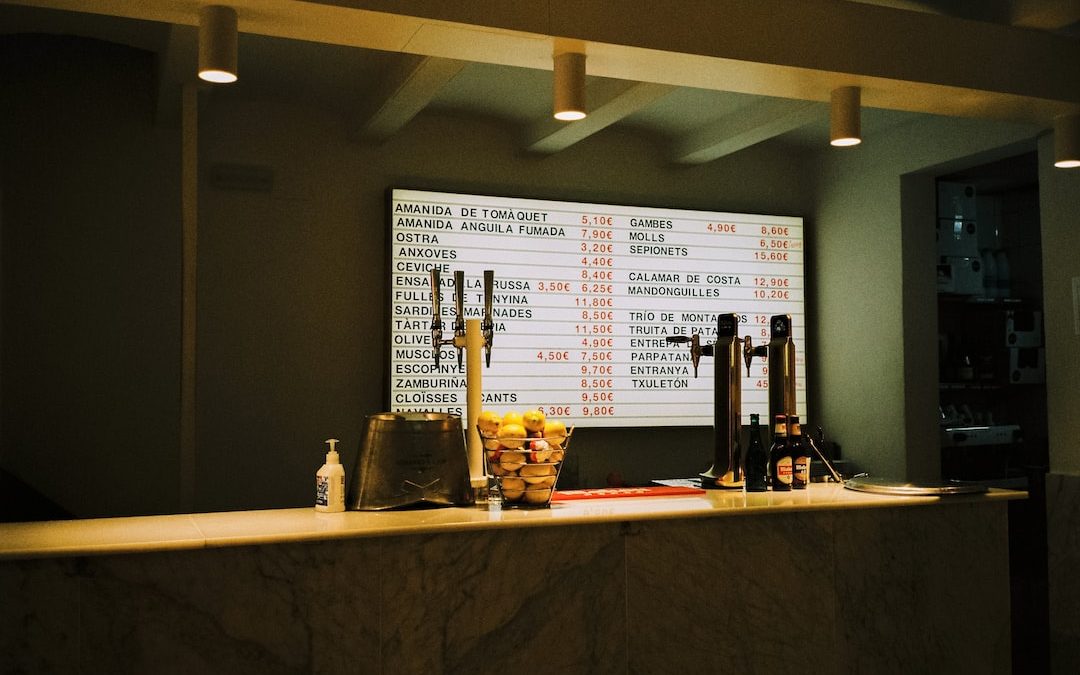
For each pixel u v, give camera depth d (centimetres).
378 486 266
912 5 348
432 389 496
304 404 484
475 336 297
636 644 258
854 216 554
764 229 574
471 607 242
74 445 449
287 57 413
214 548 220
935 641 295
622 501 287
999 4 344
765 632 273
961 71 327
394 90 410
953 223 573
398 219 495
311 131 490
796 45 305
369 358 498
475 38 279
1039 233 632
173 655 216
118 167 459
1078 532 403
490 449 271
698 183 571
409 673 235
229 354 472
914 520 295
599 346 532
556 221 526
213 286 470
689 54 292
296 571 226
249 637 222
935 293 527
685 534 266
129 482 456
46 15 394
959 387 586
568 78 289
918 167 506
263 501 475
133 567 213
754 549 273
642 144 558
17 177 445
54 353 448
